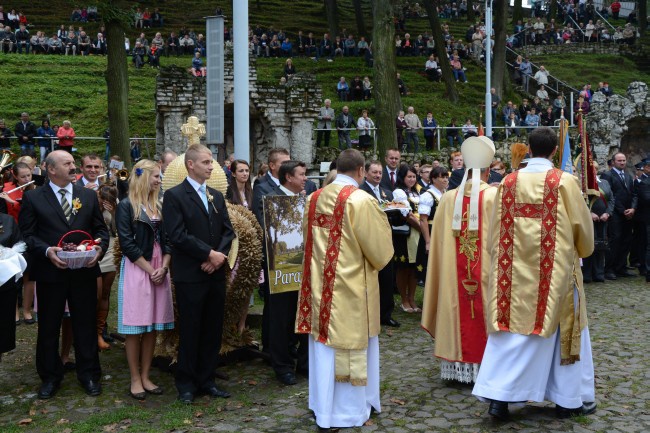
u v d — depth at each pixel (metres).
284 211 6.28
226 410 5.55
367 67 33.62
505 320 5.10
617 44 41.28
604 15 50.28
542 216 5.08
